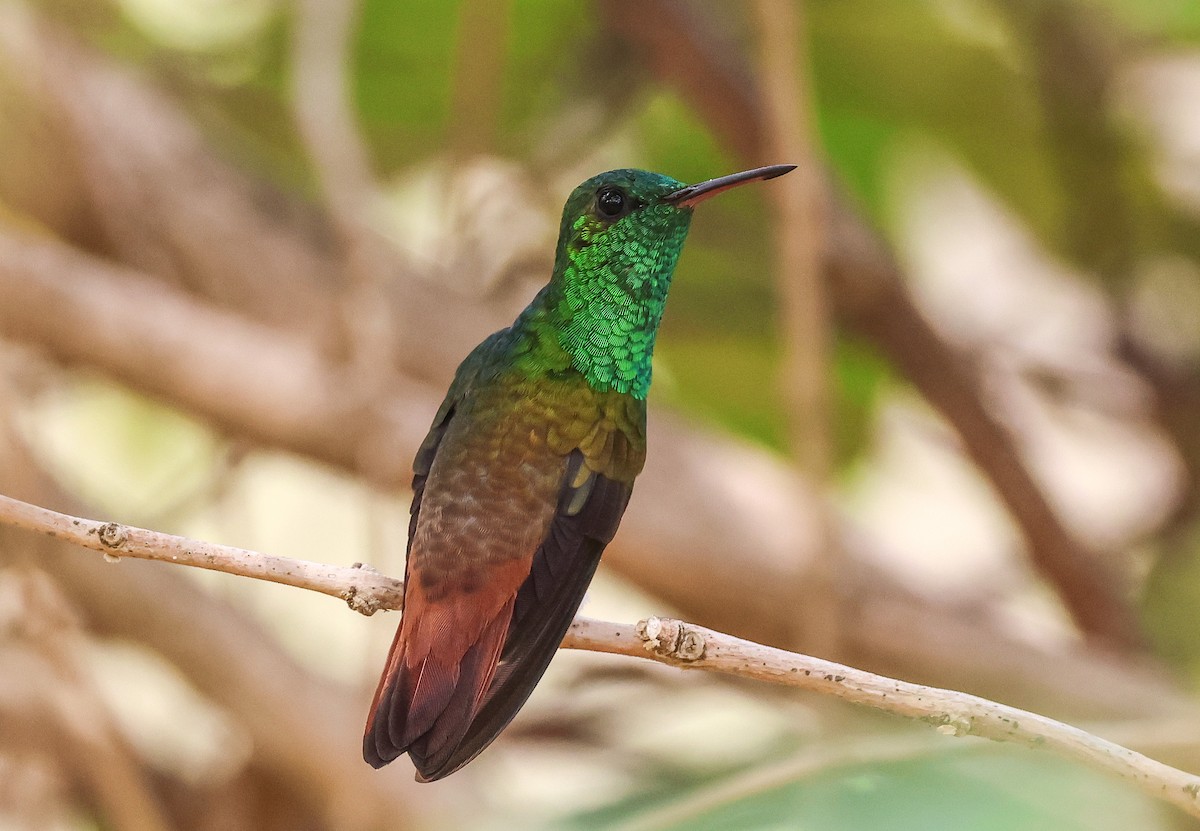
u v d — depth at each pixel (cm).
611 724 992
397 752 531
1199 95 1272
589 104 1216
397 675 558
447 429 652
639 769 963
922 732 529
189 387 970
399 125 1220
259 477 1227
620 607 1193
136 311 979
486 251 1087
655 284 713
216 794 1018
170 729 1074
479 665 562
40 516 554
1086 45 1235
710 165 1255
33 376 1061
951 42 1219
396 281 1063
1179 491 1299
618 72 1212
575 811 536
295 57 933
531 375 665
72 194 1068
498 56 1040
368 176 942
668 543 960
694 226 1236
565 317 688
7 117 1044
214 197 1097
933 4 1208
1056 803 421
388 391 930
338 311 960
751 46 1188
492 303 1085
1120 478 1357
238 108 1223
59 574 945
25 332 978
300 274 1078
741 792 448
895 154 1248
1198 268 1299
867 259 1120
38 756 943
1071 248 1302
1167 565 1286
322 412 944
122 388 1005
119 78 1123
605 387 677
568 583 602
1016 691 953
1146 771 480
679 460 988
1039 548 1181
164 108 1128
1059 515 1174
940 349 1167
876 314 1146
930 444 1379
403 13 1139
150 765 1038
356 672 1109
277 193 1124
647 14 1123
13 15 1047
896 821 421
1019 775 431
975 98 1240
